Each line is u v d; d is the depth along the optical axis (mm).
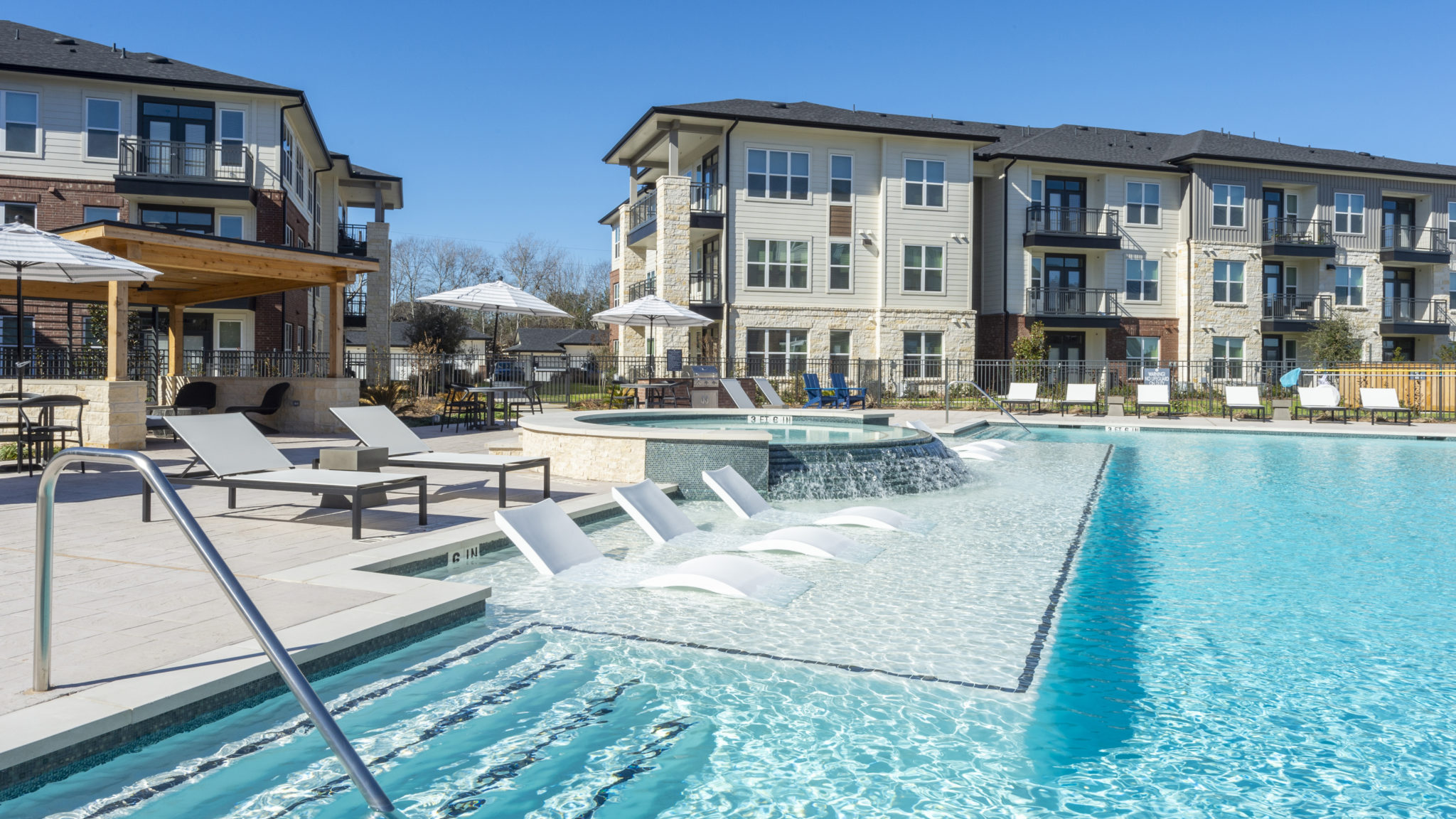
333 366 15781
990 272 31250
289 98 23828
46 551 2820
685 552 6121
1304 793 2734
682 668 3787
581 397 25812
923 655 3994
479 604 4359
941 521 7586
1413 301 35031
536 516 5672
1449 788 2770
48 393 11445
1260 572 5758
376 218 32562
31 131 22156
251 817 2467
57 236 11172
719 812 2580
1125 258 31562
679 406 22578
